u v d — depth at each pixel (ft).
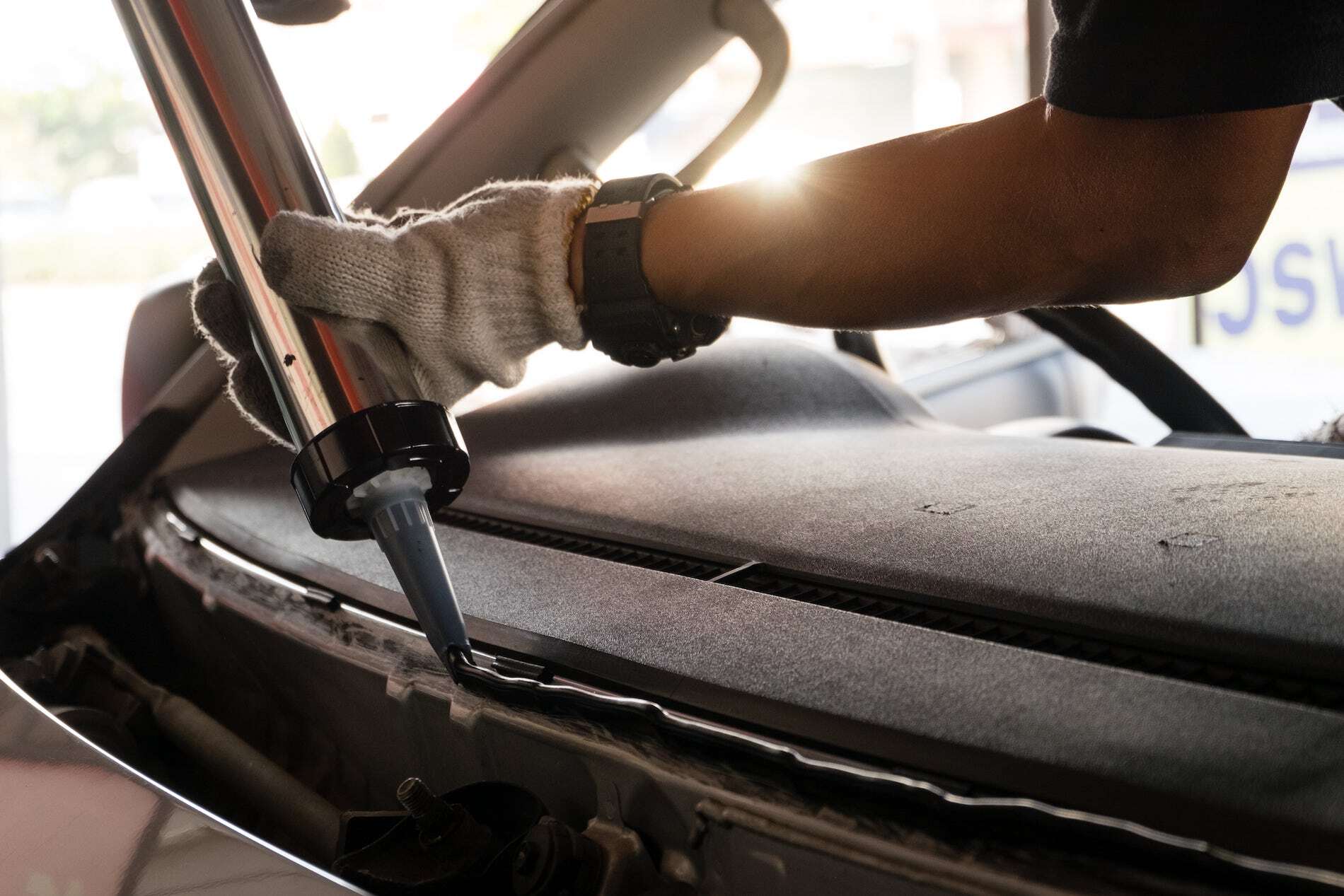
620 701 1.55
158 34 1.79
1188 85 1.57
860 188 1.90
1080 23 1.66
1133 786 1.27
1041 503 2.27
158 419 3.60
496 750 1.73
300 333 1.77
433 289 1.86
